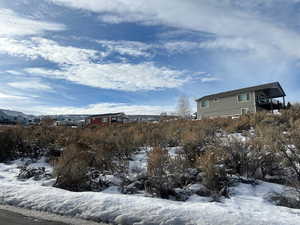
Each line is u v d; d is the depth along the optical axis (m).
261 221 4.04
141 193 6.77
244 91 34.03
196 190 6.80
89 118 46.47
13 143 12.45
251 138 8.97
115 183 7.53
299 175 7.23
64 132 15.26
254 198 6.37
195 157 8.41
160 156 7.15
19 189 6.17
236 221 4.02
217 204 5.67
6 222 4.41
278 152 7.97
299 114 17.11
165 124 18.83
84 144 10.58
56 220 4.49
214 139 9.84
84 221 4.44
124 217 4.34
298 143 7.95
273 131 9.57
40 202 5.24
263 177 7.85
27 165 9.95
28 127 15.09
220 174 7.15
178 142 11.87
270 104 33.22
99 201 5.03
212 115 37.94
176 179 7.10
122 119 44.12
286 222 4.12
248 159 7.97
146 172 7.55
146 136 13.18
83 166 7.50
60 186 7.24
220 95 37.09
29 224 4.32
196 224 4.01
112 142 11.46
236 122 16.20
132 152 10.99
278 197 6.28
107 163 8.51
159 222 4.14
